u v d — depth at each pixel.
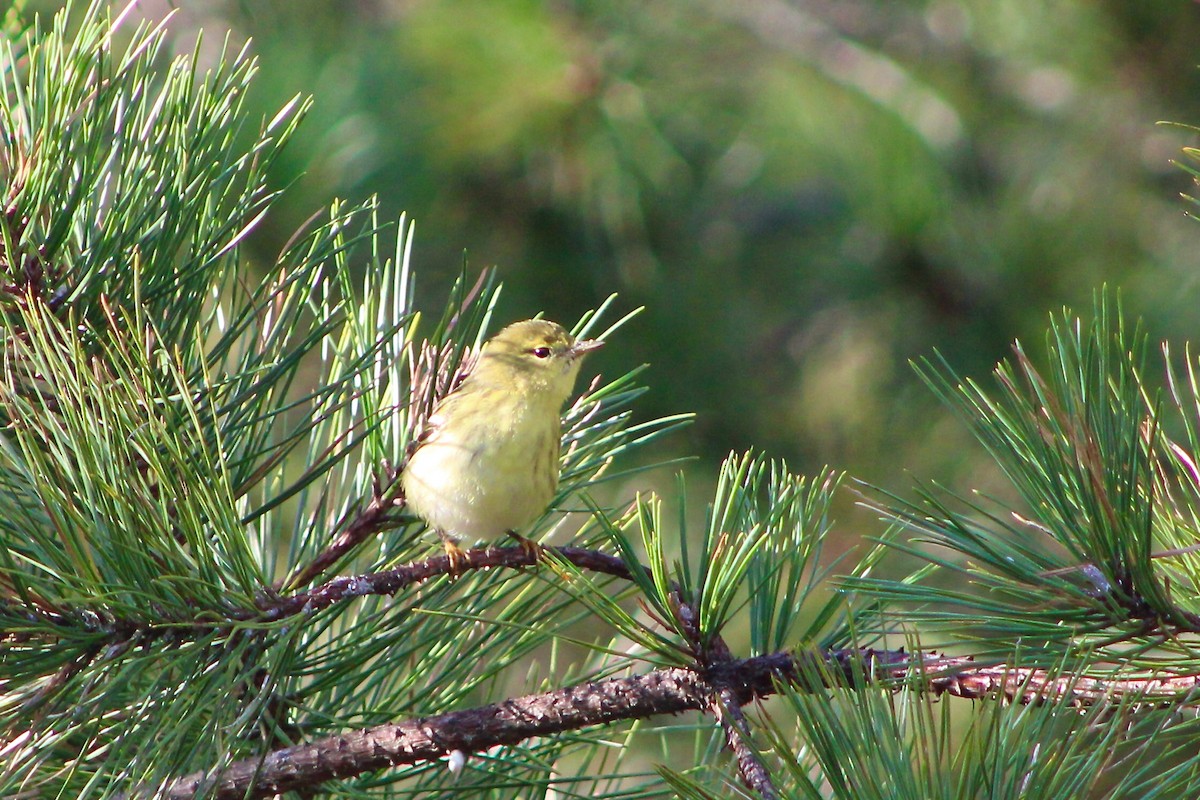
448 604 7.56
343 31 15.04
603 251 15.41
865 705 5.25
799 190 16.53
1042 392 5.91
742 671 6.30
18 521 5.45
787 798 5.13
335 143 13.88
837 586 5.85
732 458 7.01
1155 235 15.23
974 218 15.58
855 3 16.55
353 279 14.04
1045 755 5.12
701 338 15.70
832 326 16.25
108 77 6.85
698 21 15.57
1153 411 5.61
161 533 5.70
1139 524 5.58
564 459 8.41
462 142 14.05
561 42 14.55
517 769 7.49
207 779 6.27
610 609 6.27
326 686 7.21
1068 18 14.52
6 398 5.79
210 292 7.51
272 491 7.85
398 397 7.68
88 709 5.47
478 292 7.90
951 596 5.75
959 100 15.73
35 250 6.48
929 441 15.68
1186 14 14.05
